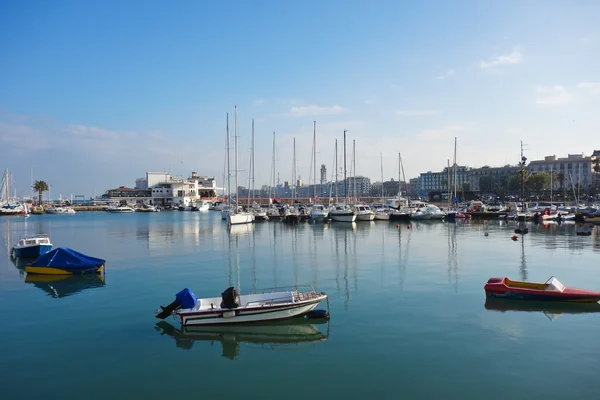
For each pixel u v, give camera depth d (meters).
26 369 17.22
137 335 20.95
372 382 15.58
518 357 17.44
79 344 19.84
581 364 16.75
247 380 16.00
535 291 25.00
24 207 141.88
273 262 40.50
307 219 95.06
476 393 14.68
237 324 21.62
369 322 21.91
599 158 164.50
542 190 175.12
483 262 38.69
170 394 15.07
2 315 24.61
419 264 37.91
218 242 58.22
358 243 54.16
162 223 101.75
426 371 16.34
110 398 14.88
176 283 32.16
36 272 36.06
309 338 19.94
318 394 14.83
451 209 108.44
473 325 21.23
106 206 184.25
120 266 40.06
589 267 36.12
